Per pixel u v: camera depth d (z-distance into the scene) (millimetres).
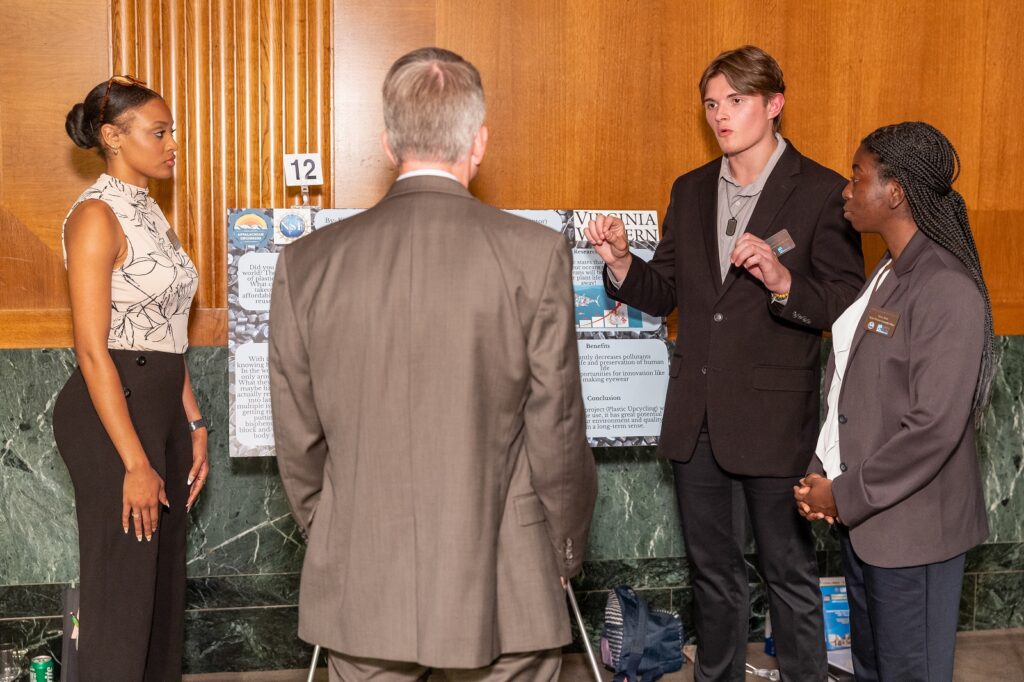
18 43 3191
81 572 2516
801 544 2801
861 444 2199
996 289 3791
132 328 2535
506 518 1718
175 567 2732
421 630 1617
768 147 2818
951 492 2139
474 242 1649
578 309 3264
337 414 1690
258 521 3381
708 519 2916
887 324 2166
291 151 3340
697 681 3041
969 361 2041
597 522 3578
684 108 3535
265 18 3299
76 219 2459
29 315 3238
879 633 2184
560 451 1689
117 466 2494
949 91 3676
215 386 3334
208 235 3318
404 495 1646
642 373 3305
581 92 3482
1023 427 3816
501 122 3447
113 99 2521
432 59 1716
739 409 2744
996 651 3645
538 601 1707
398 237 1668
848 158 3621
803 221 2723
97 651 2498
